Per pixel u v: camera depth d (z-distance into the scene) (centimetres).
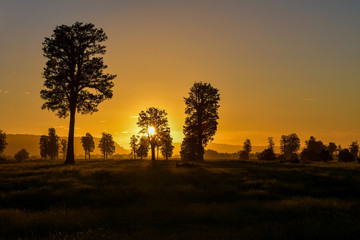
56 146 10875
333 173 2362
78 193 1466
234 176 2188
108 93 3447
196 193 1527
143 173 2267
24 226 898
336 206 1151
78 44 3334
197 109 5628
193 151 7850
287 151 11662
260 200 1397
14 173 2136
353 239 727
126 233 817
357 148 11931
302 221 856
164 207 1188
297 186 1770
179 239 740
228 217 1021
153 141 6831
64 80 3234
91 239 746
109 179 1938
